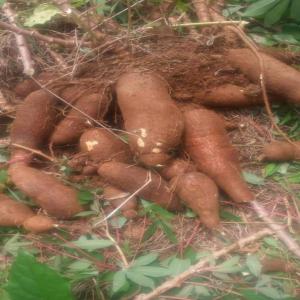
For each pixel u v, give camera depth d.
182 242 0.92
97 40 1.25
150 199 0.97
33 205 1.01
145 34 1.30
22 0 1.49
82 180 1.04
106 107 1.12
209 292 0.84
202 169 1.00
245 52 1.19
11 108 1.20
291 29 1.39
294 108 1.17
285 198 1.01
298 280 0.85
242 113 1.19
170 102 1.03
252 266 0.85
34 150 1.07
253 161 1.09
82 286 0.85
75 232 0.95
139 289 0.84
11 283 0.72
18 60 1.32
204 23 1.25
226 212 0.97
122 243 0.93
